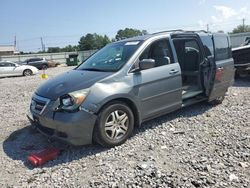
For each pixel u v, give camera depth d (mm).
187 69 6566
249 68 10469
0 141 5488
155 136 5105
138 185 3541
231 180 3498
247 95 7996
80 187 3637
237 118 5887
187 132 5234
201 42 6262
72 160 4414
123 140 4824
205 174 3666
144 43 5348
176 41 6531
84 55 55781
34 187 3738
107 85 4648
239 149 4340
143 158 4277
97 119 4496
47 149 4793
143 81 5031
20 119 6906
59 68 36594
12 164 4465
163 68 5387
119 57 5305
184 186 3426
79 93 4398
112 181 3697
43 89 4949
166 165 4004
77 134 4355
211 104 6902
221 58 6684
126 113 4824
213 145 4574
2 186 3830
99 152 4590
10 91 12352
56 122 4395
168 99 5484
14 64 23266
